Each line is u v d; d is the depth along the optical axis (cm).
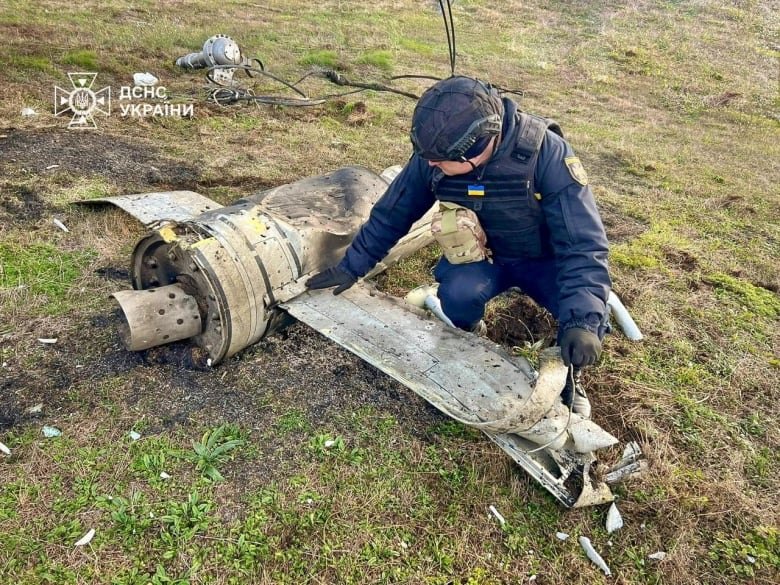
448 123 201
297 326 317
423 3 1381
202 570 204
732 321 366
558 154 224
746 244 475
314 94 728
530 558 220
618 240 461
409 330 271
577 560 221
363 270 275
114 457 240
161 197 388
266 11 1145
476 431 268
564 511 237
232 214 280
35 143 491
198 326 279
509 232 247
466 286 271
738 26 1427
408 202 258
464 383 242
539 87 944
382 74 868
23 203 402
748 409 299
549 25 1336
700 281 409
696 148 734
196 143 546
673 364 324
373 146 590
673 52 1212
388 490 238
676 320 362
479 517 231
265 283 274
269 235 280
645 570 220
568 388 257
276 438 256
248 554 210
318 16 1167
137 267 294
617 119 830
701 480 255
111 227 388
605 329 226
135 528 214
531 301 362
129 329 266
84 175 451
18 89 601
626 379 307
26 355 284
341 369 296
